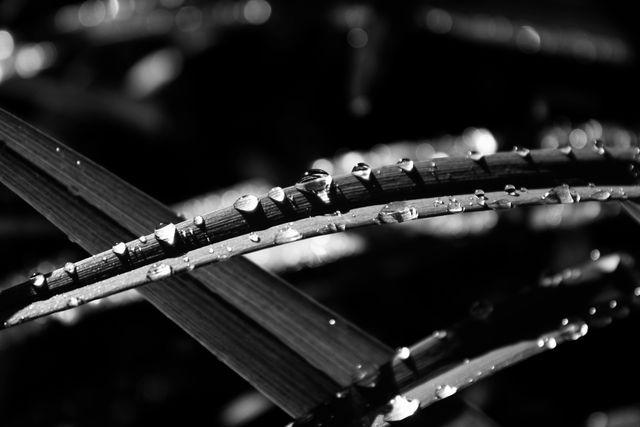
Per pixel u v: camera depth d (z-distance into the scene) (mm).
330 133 209
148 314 178
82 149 210
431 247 178
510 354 139
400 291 180
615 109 206
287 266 174
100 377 176
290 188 135
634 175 143
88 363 177
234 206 134
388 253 177
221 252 132
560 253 182
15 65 213
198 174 206
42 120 212
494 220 181
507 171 139
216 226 133
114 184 139
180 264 131
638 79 205
